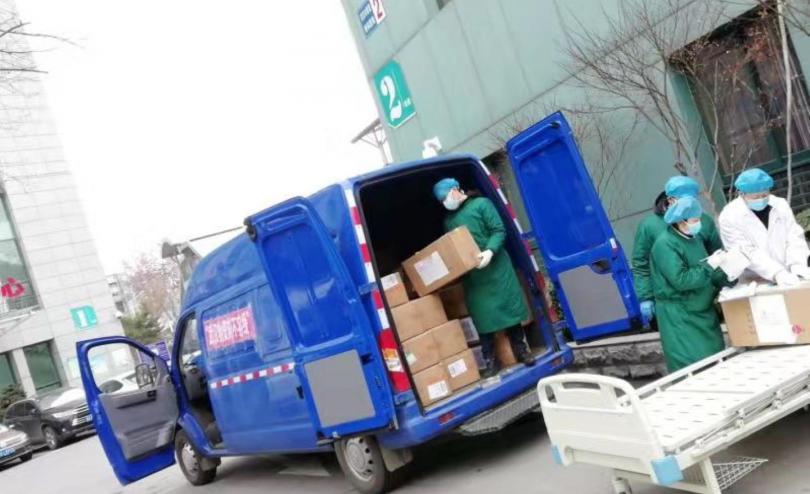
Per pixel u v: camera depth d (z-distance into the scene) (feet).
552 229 21.97
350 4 44.50
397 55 41.34
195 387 27.40
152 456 27.89
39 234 97.30
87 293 100.01
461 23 35.55
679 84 25.32
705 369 15.66
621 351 23.02
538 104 31.86
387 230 22.99
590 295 21.30
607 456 12.84
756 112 24.75
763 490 13.05
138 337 152.76
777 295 14.12
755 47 22.82
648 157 27.53
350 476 19.89
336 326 17.90
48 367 95.04
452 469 19.85
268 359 21.48
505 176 36.68
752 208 15.42
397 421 17.40
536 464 18.04
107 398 27.07
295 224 18.02
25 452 60.70
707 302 15.93
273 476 26.17
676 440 11.52
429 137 40.42
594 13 27.94
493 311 19.69
